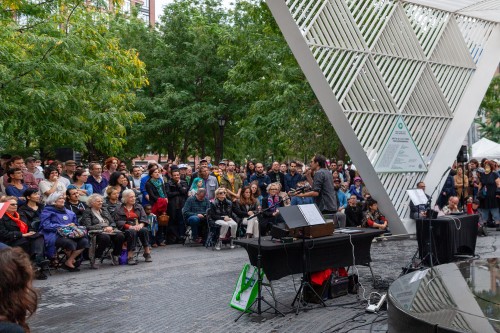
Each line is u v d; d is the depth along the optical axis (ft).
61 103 41.19
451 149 45.14
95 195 33.45
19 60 41.42
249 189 42.50
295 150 80.89
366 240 25.57
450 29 44.98
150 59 104.78
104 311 22.17
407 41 42.55
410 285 15.85
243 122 91.04
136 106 97.55
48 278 29.45
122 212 34.58
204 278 28.78
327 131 72.54
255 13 70.44
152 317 21.20
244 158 118.21
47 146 59.88
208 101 102.06
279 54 72.54
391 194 42.47
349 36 39.27
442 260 29.40
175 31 106.83
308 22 38.63
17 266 7.57
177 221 43.73
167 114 98.48
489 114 150.10
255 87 75.77
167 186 43.68
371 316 21.11
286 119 68.95
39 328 19.83
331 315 21.39
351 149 39.93
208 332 19.19
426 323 12.20
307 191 33.30
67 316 21.44
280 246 21.16
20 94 40.27
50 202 31.09
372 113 40.29
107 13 57.82
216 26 102.73
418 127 43.62
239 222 41.83
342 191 47.29
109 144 55.26
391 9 42.39
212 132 107.65
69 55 43.50
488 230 51.80
